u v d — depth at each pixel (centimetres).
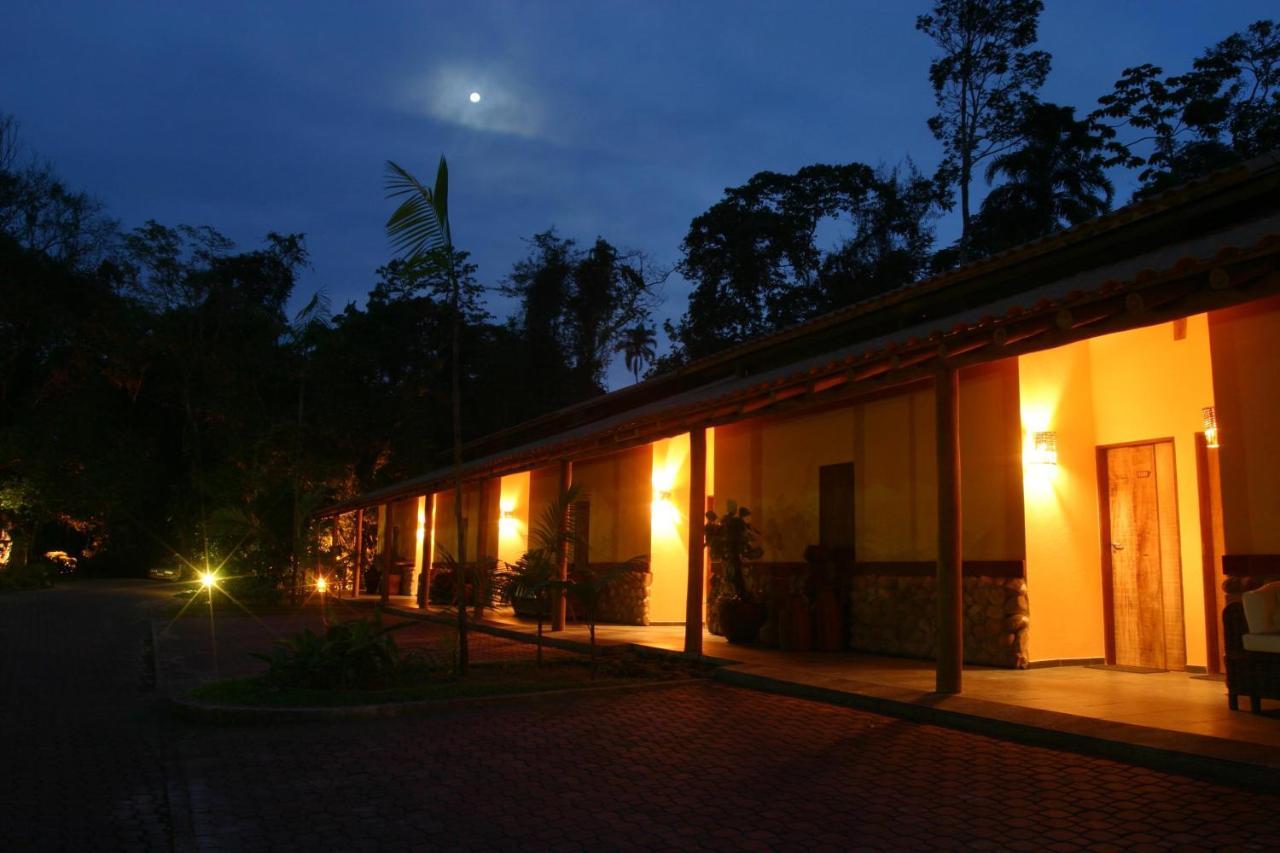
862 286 3775
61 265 3534
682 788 505
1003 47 3712
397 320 4122
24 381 3678
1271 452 696
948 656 722
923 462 1004
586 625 1529
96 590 2978
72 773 579
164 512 3831
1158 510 880
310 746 634
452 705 765
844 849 399
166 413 3981
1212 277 531
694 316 4197
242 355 3509
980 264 1047
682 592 1538
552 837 427
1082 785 482
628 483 1622
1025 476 894
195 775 556
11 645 1405
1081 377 947
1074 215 3275
